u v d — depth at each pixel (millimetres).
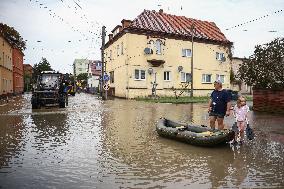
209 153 8633
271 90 18891
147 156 8305
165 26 39781
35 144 9883
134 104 27359
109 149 9156
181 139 10133
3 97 38469
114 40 41375
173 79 39000
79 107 24203
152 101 30109
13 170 7004
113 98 38438
